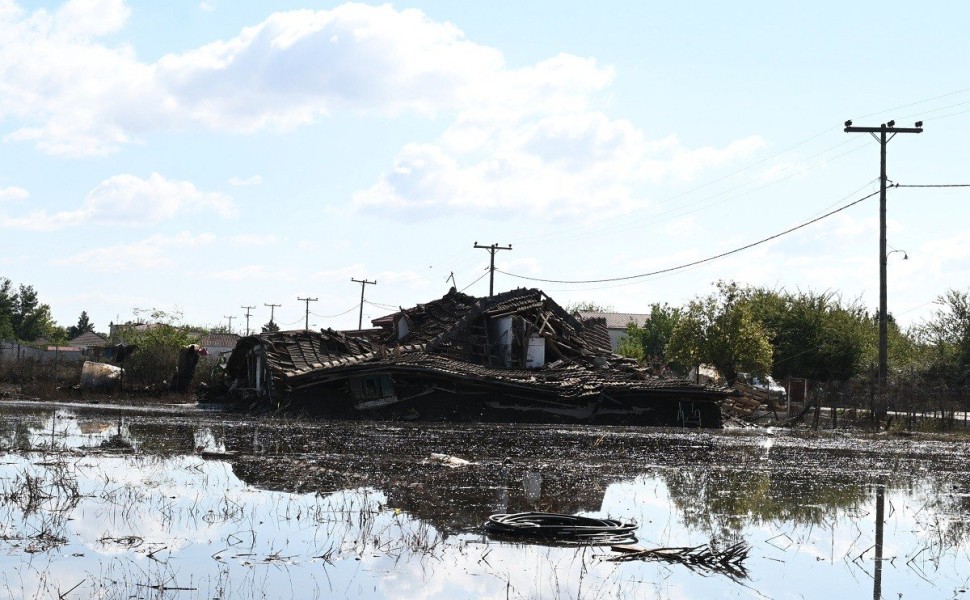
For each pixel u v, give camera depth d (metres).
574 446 27.12
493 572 9.93
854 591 9.59
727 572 10.24
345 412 42.03
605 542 11.67
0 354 77.12
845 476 20.20
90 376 54.69
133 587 9.04
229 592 8.94
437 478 18.08
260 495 15.17
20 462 19.27
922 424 38.75
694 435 33.53
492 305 48.50
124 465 19.16
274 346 45.09
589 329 57.16
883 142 39.06
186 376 57.22
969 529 13.38
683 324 53.88
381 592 9.05
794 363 60.09
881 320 39.47
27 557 10.28
